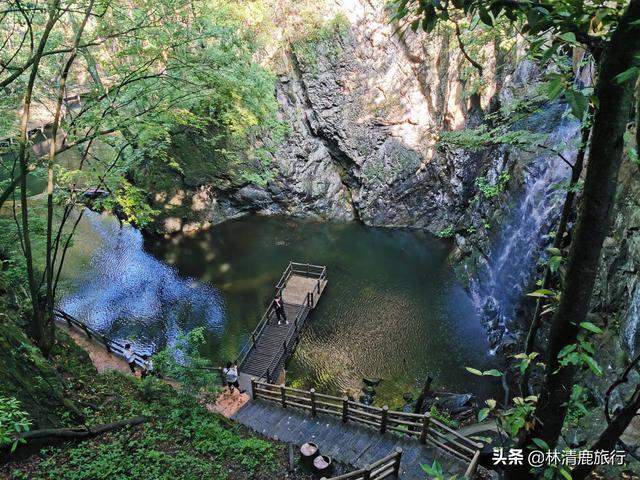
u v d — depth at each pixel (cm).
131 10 1118
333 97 2430
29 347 1002
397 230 2555
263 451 984
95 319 1942
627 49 254
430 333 1800
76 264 2311
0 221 1397
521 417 388
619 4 259
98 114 1076
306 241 2498
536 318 582
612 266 1127
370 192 2589
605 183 286
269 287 2109
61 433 812
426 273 2164
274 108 1507
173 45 1080
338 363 1684
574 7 256
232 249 2452
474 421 1330
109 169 1156
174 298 2069
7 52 1278
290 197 2650
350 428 1091
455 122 2266
